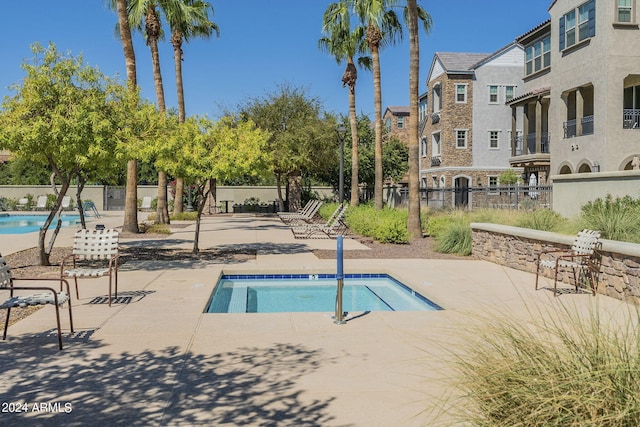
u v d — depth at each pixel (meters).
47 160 10.45
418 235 17.64
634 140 20.59
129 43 17.58
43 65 9.84
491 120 36.34
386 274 11.06
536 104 27.50
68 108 9.63
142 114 11.85
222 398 4.10
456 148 36.22
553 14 24.25
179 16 23.66
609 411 2.55
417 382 4.43
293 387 4.33
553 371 2.87
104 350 5.34
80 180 12.05
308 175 40.88
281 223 26.00
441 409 3.37
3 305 5.19
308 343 5.63
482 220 15.51
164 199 23.95
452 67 36.34
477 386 3.00
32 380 4.48
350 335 5.96
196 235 13.57
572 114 25.19
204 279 9.62
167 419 3.72
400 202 32.31
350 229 21.05
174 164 12.55
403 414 3.80
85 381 4.46
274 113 33.19
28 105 9.50
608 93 20.45
